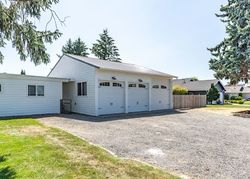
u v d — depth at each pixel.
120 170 4.05
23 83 14.19
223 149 6.02
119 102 16.30
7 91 13.49
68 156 4.77
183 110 20.17
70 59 17.22
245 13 16.23
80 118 12.90
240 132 8.72
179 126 10.15
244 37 15.95
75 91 16.53
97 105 14.59
